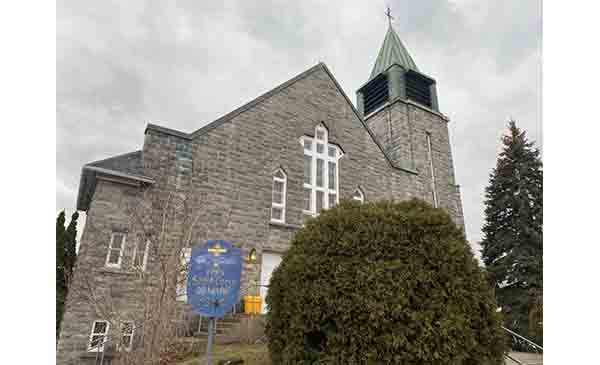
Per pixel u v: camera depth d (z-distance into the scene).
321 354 4.52
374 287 4.52
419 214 5.29
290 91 16.30
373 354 4.23
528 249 19.98
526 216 20.70
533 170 21.86
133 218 10.70
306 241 5.40
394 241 4.90
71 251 21.17
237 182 13.39
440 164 21.53
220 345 8.64
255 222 13.34
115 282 9.98
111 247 10.49
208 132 13.38
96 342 9.19
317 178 15.88
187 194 11.51
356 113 18.19
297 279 5.03
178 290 8.91
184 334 9.13
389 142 21.61
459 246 5.05
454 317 4.45
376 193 17.16
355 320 4.43
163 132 12.45
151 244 10.15
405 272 4.62
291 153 15.27
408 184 18.58
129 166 11.66
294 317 4.82
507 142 23.64
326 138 16.64
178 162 12.37
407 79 23.61
